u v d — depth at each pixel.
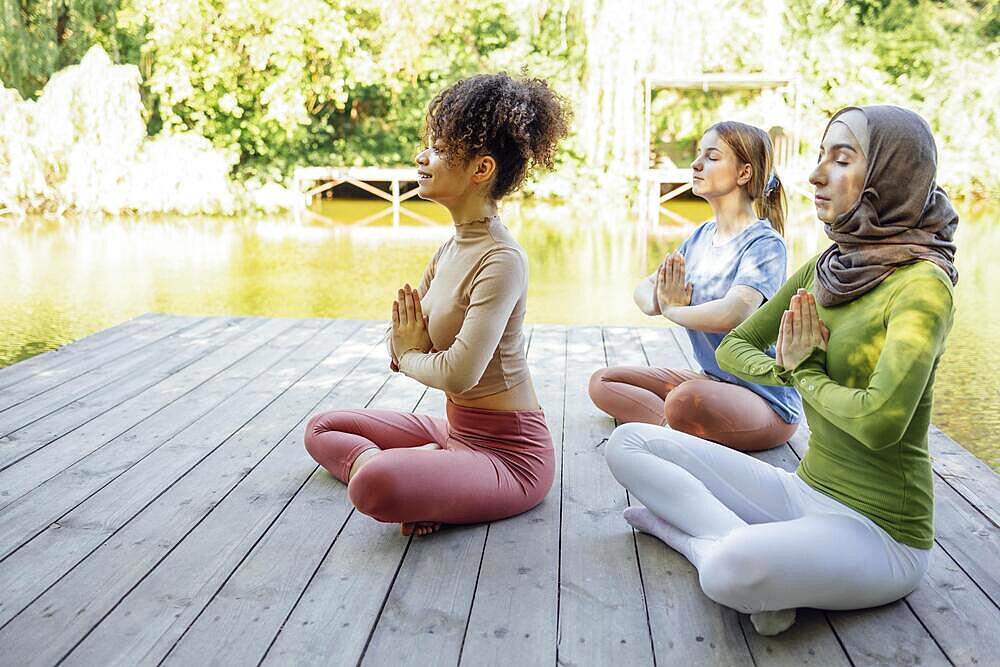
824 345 1.68
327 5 11.61
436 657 1.62
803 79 11.28
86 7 11.09
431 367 2.02
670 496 1.90
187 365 3.60
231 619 1.74
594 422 2.93
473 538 2.09
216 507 2.25
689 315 2.46
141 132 10.48
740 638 1.69
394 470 1.98
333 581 1.89
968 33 11.30
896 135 1.59
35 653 1.63
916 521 1.70
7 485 2.37
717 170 2.52
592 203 11.35
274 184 11.80
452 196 2.04
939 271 1.59
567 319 5.84
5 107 9.81
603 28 10.22
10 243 8.62
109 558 1.98
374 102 12.70
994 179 11.05
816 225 9.27
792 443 2.73
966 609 1.79
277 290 6.73
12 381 3.34
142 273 7.31
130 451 2.63
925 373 1.53
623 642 1.67
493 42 12.20
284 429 2.83
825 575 1.61
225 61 11.77
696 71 10.13
